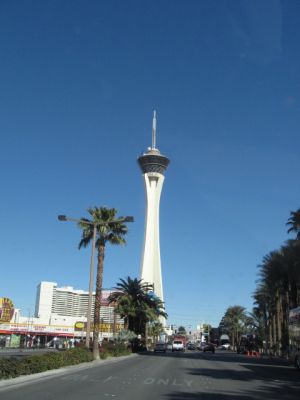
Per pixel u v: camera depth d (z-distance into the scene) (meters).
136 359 45.31
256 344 87.75
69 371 27.14
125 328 69.88
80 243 47.38
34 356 24.97
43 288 150.88
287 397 17.25
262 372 31.20
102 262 46.59
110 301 71.06
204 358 52.16
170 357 52.34
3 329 93.69
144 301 70.38
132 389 18.28
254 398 16.61
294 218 62.09
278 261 64.75
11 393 16.44
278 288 70.94
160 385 20.06
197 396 16.55
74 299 157.62
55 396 15.70
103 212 47.25
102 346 50.78
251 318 143.75
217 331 157.50
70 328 106.69
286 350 66.44
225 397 16.56
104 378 23.00
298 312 35.81
